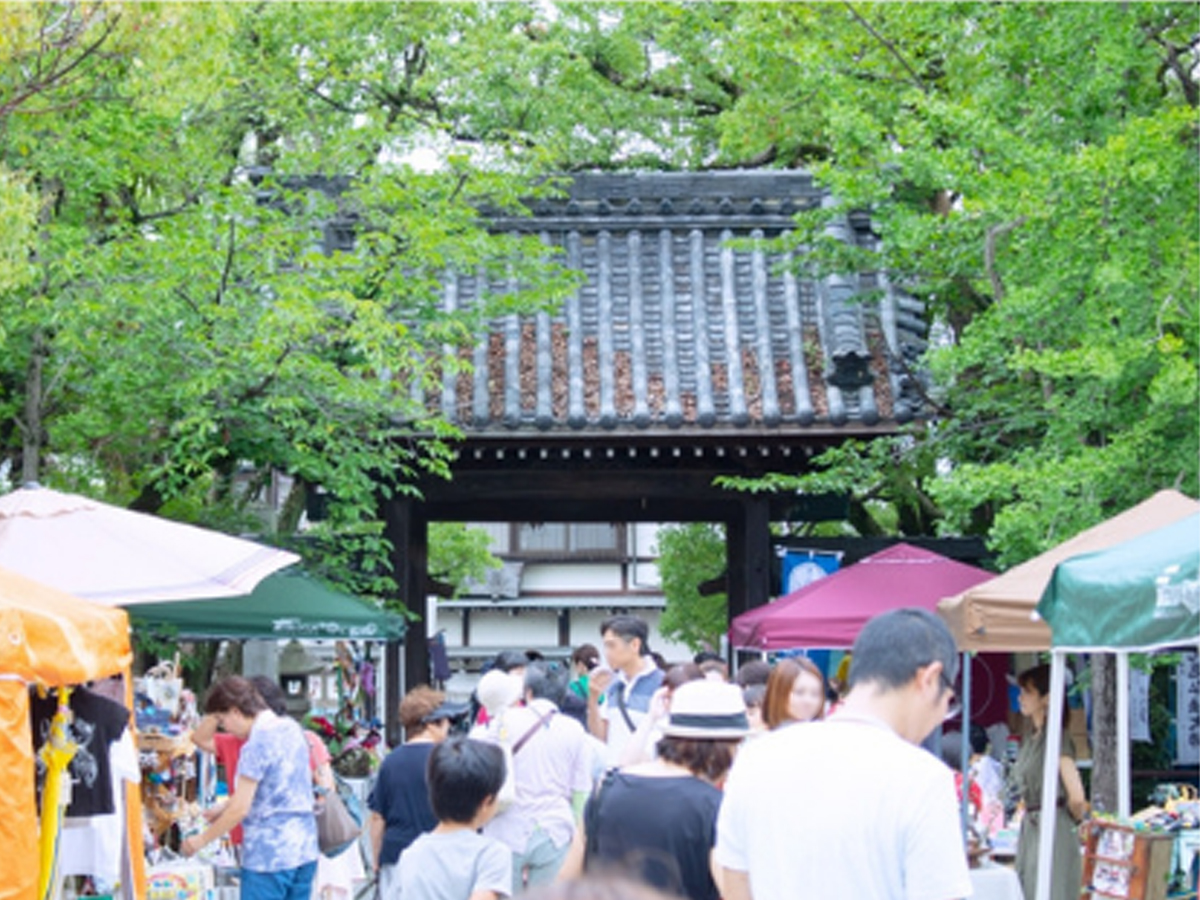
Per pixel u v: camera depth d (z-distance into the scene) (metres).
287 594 11.69
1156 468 9.72
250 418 12.12
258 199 15.88
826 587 12.18
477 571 25.75
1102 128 10.51
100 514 8.41
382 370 15.16
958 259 11.56
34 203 8.48
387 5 17.27
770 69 14.75
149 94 9.29
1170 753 13.84
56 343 11.04
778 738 3.80
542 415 14.62
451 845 5.25
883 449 13.17
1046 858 7.48
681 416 14.62
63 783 6.53
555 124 17.94
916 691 3.78
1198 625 5.66
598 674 9.82
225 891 9.71
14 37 8.35
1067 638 6.58
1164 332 9.57
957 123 10.04
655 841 4.88
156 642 11.82
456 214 12.92
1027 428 12.29
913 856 3.53
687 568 21.39
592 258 16.89
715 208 17.03
